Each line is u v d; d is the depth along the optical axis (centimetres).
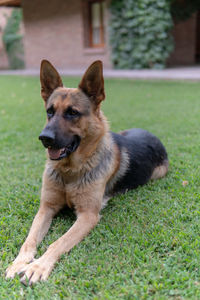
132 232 310
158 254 272
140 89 1274
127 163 409
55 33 2192
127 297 224
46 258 264
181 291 228
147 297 224
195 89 1209
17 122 803
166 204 364
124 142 430
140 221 329
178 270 250
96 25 2009
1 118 849
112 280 240
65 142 320
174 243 285
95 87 350
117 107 955
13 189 421
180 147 571
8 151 582
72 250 284
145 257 268
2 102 1112
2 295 231
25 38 2444
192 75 1492
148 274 246
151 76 1535
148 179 441
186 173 456
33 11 2288
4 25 2744
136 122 762
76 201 334
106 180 362
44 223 322
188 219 330
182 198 376
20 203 378
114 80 1564
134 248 281
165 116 815
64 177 338
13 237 305
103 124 364
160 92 1186
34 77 1922
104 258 270
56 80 363
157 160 459
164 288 232
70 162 331
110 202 384
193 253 269
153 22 1652
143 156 436
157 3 1616
